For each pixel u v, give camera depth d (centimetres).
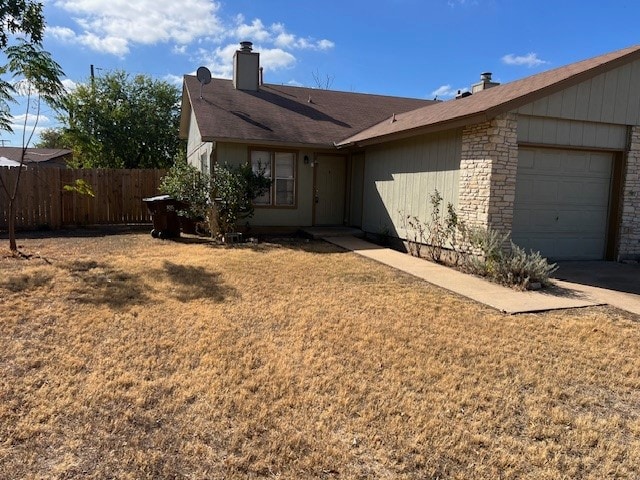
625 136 938
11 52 787
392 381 384
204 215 1198
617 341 489
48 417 320
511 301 634
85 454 281
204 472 268
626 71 909
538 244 924
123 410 331
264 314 555
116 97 2411
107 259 861
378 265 883
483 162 836
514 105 801
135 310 552
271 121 1377
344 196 1438
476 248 833
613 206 964
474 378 393
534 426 321
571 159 929
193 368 404
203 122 1266
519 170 888
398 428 313
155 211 1174
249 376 389
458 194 906
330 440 300
